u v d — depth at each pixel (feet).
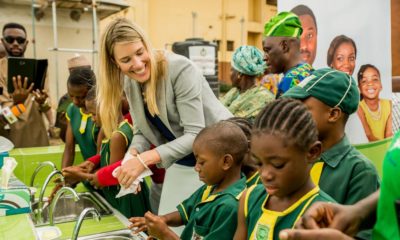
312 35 5.07
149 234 3.69
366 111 4.76
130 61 4.02
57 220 5.15
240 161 3.34
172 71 4.32
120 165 4.34
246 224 2.68
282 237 1.59
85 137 6.29
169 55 4.45
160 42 20.53
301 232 1.61
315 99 2.64
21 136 8.16
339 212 1.91
